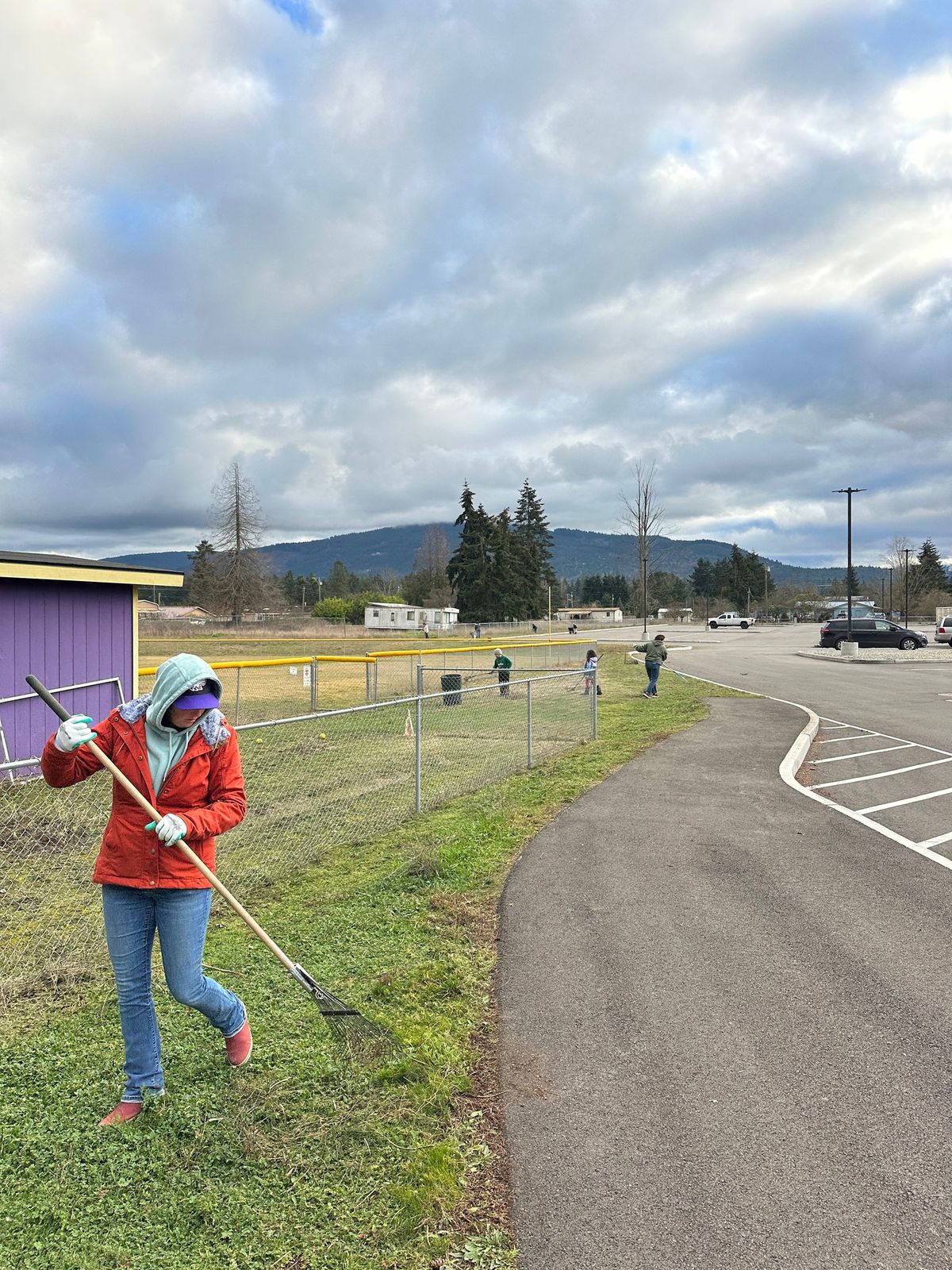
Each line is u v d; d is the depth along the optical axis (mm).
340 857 6938
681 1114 3344
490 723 14773
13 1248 2611
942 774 10516
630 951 4992
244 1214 2766
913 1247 2623
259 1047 3785
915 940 5152
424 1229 2705
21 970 4699
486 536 89188
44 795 8617
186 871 3277
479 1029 4055
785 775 10227
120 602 12492
